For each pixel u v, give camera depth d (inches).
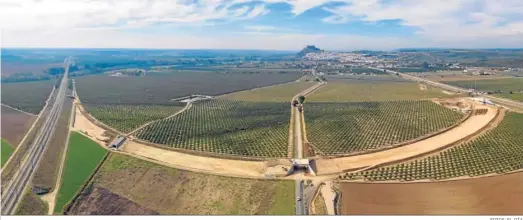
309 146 6245.1
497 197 4173.2
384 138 6638.8
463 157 5442.9
